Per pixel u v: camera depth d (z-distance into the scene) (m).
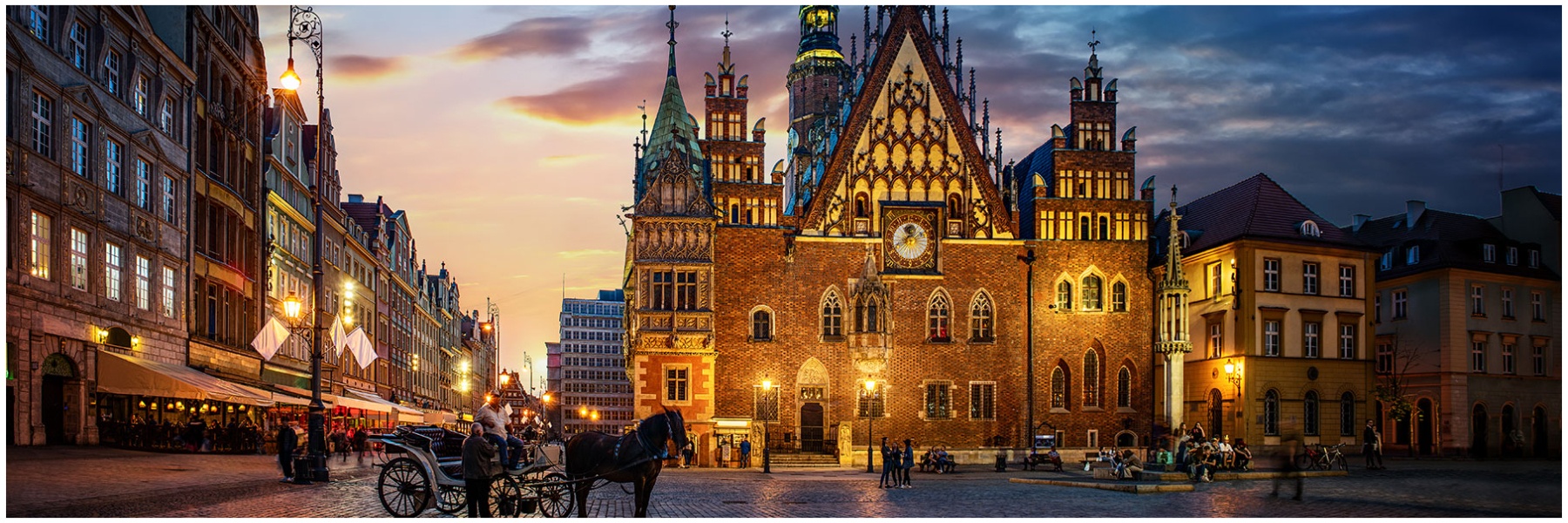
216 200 61.03
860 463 69.75
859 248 75.81
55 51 44.00
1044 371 76.25
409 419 81.88
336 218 86.00
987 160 77.56
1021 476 56.00
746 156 75.69
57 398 45.66
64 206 44.50
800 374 74.38
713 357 72.44
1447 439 77.50
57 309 44.06
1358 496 38.28
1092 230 77.69
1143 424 76.44
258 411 65.00
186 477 36.03
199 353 57.78
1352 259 75.62
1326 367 73.94
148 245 52.06
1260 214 74.19
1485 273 79.88
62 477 33.25
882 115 77.00
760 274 74.81
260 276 67.94
